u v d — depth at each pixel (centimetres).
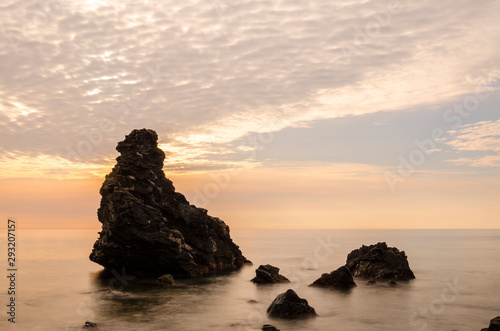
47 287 4975
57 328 3116
